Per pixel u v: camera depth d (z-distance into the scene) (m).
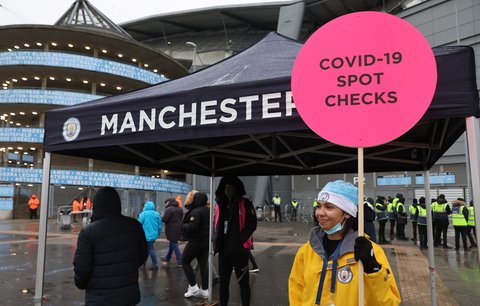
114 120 3.74
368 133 2.30
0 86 36.78
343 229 2.19
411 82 2.28
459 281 7.72
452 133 3.72
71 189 30.70
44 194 4.34
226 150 4.97
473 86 2.52
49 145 4.24
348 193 2.19
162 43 53.59
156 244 13.50
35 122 37.47
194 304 5.85
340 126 2.37
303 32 46.31
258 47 4.01
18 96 31.84
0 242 14.09
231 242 4.60
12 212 29.03
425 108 2.22
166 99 3.46
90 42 34.81
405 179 31.27
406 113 2.26
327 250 2.25
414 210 14.11
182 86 3.68
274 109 2.98
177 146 5.30
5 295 6.44
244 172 6.74
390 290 2.00
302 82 2.50
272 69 3.35
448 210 12.68
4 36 33.72
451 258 10.63
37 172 29.80
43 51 32.19
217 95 3.22
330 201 2.15
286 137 4.90
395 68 2.31
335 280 2.10
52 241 14.38
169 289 6.76
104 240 3.26
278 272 8.50
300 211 32.62
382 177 32.22
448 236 17.58
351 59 2.41
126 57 38.12
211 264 6.11
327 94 2.43
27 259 10.22
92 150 4.93
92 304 3.19
